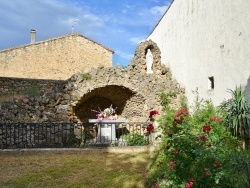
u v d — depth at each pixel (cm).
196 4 1366
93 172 837
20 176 793
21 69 2312
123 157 1023
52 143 1227
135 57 1639
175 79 1609
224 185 498
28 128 1235
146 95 1522
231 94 1049
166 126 809
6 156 1011
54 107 1341
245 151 697
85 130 1370
